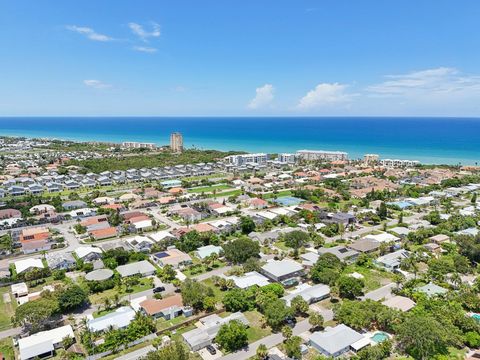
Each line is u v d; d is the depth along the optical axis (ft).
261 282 297.53
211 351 215.51
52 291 285.64
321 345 215.31
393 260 340.39
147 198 598.75
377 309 243.40
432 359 205.16
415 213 517.55
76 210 516.32
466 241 357.41
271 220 469.16
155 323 244.42
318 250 370.73
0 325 246.88
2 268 333.42
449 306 250.98
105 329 234.58
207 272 329.11
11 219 472.03
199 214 489.67
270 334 234.99
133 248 388.78
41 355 213.05
